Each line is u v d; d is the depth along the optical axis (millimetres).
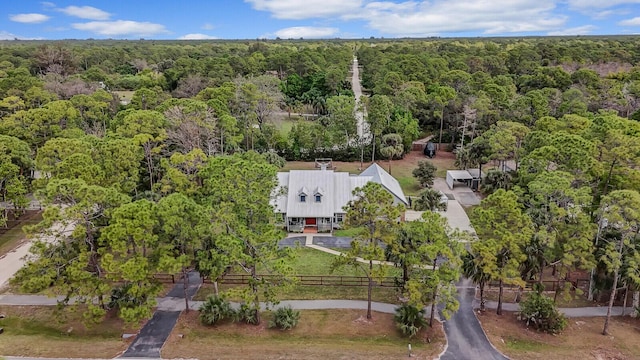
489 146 69312
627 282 37438
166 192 51281
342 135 84062
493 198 37250
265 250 35469
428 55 154250
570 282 41750
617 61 140375
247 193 37031
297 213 56500
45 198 37719
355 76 176750
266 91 99750
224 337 35656
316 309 39750
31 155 61500
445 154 91625
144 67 166875
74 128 69750
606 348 35219
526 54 144750
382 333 36438
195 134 64625
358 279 45000
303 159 86938
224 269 37125
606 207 37531
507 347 35094
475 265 37406
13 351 33125
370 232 36250
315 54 160875
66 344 34219
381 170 65562
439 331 36938
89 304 34656
